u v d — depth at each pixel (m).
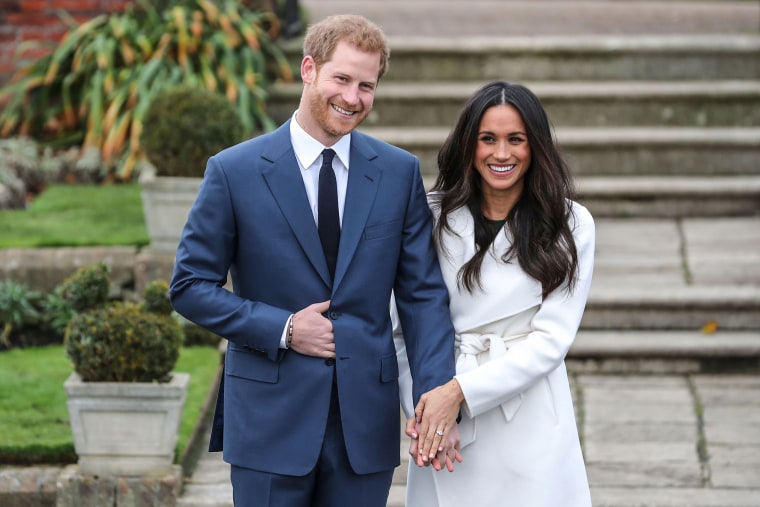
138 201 25.53
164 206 21.61
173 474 16.61
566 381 12.91
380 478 12.50
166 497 16.48
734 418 19.11
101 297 17.62
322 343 12.01
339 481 12.32
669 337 21.38
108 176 27.09
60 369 20.45
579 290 12.38
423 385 12.16
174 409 16.38
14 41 28.83
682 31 31.19
